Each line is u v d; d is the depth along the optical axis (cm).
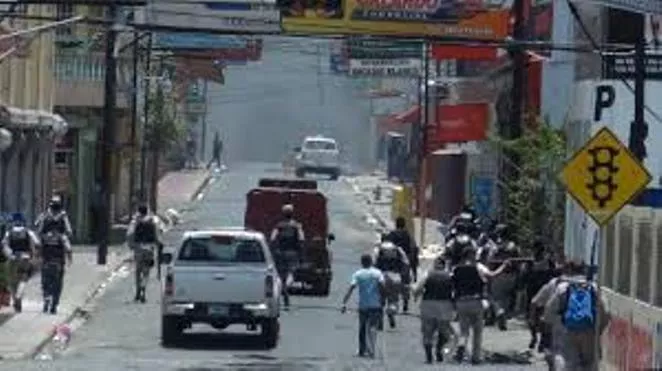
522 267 5825
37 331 5384
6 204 8225
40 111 8844
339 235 10838
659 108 6250
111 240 9738
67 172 9975
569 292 4025
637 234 4216
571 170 3903
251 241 5275
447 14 8050
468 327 4944
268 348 5256
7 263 5841
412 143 13675
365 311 5062
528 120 7262
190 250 5247
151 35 10638
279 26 7694
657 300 3934
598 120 6328
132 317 6138
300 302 6825
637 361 4097
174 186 14550
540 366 4797
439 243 10094
